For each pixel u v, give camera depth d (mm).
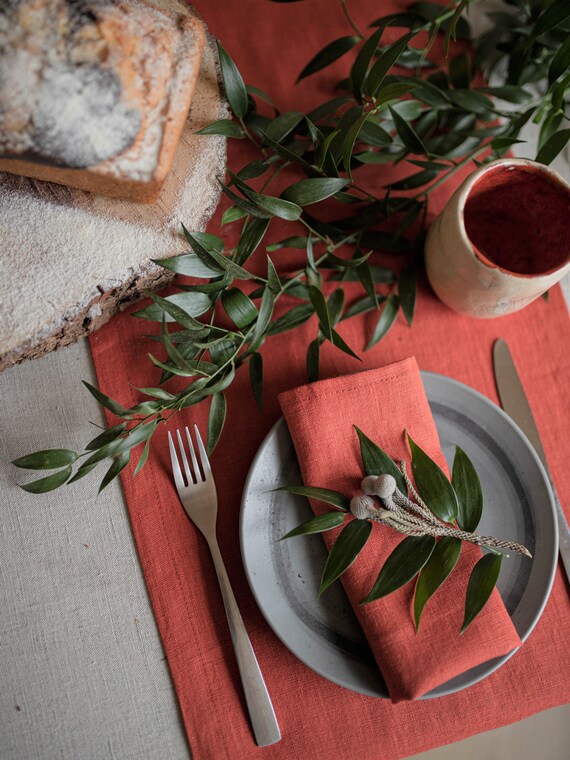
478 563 431
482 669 450
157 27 408
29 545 486
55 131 393
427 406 479
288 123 455
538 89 561
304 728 474
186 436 500
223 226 524
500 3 562
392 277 524
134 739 473
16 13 385
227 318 516
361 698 480
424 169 538
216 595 485
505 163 442
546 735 505
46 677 474
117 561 489
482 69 560
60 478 434
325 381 469
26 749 467
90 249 440
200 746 469
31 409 500
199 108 460
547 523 476
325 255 498
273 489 470
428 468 434
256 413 508
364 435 444
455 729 480
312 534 474
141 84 403
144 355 509
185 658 478
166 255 448
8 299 431
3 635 476
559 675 490
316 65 513
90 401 506
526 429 518
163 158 413
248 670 468
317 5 557
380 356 525
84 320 459
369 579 451
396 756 476
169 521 491
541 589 468
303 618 460
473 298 474
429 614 447
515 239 504
